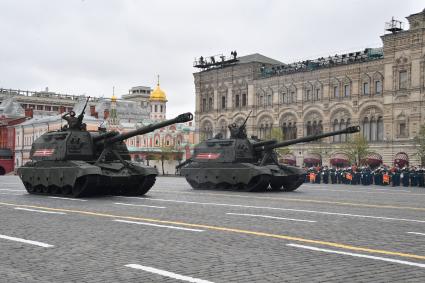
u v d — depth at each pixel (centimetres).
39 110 16400
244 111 8862
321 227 1527
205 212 1928
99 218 1730
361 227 1530
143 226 1534
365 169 5144
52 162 2769
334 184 5141
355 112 7425
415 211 2014
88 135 2819
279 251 1151
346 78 7538
